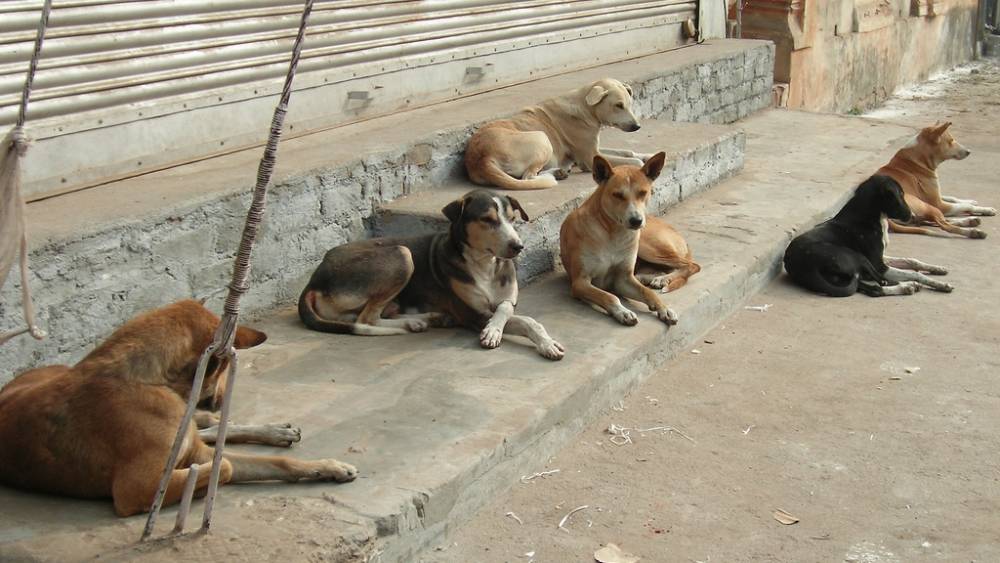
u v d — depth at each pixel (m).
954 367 5.71
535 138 6.97
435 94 7.92
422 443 4.09
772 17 13.72
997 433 4.90
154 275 4.94
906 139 11.15
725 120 11.57
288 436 4.00
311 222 5.85
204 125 5.95
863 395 5.32
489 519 4.04
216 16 5.92
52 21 4.99
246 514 3.46
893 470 4.53
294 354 5.01
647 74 9.59
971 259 7.79
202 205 5.12
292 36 6.48
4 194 3.25
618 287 5.98
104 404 3.41
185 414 3.25
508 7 8.63
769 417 5.05
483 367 4.90
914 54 18.80
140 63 5.48
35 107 4.96
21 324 4.36
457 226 5.25
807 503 4.24
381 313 5.52
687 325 5.90
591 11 9.91
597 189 5.88
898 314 6.57
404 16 7.44
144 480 3.38
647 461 4.57
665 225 6.56
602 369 4.95
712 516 4.12
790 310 6.63
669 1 11.35
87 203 4.97
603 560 3.75
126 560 3.15
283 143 6.45
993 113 16.28
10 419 3.53
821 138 11.06
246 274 3.24
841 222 7.07
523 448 4.31
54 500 3.51
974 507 4.22
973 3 21.45
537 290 6.17
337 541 3.31
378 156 6.28
